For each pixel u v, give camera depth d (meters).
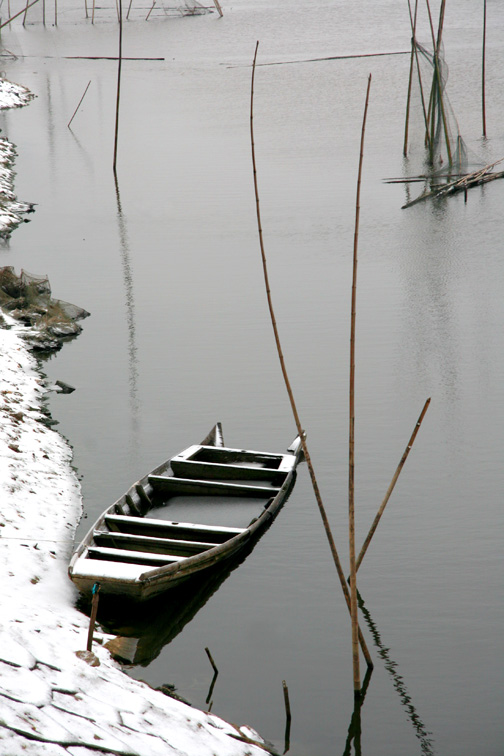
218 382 23.70
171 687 12.24
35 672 9.93
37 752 8.25
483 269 33.38
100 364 25.23
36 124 66.19
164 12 150.38
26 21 144.12
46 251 36.84
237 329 27.80
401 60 92.50
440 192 44.69
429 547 15.77
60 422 21.41
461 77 79.31
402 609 14.05
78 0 176.38
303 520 16.83
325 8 155.75
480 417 21.08
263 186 46.72
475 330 27.09
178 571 13.85
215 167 51.31
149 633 13.56
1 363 24.25
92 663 11.02
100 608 13.90
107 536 14.96
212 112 68.62
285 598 14.46
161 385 23.62
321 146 55.81
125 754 8.80
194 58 102.12
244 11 155.62
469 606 14.05
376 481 18.22
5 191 45.88
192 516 16.91
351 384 10.98
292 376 23.97
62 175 50.75
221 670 12.73
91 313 29.67
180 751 9.42
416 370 24.14
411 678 12.48
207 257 35.59
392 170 49.50
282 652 13.12
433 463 18.89
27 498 16.91
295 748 11.19
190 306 30.06
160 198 45.16
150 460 19.39
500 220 40.09
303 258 35.22
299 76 84.75
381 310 29.20
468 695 12.17
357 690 12.07
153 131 62.41
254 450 19.58
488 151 53.41
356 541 16.06
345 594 12.04
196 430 20.89
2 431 19.33
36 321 28.08
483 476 18.27
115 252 36.62
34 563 14.65
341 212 41.75
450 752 11.20
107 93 78.94
